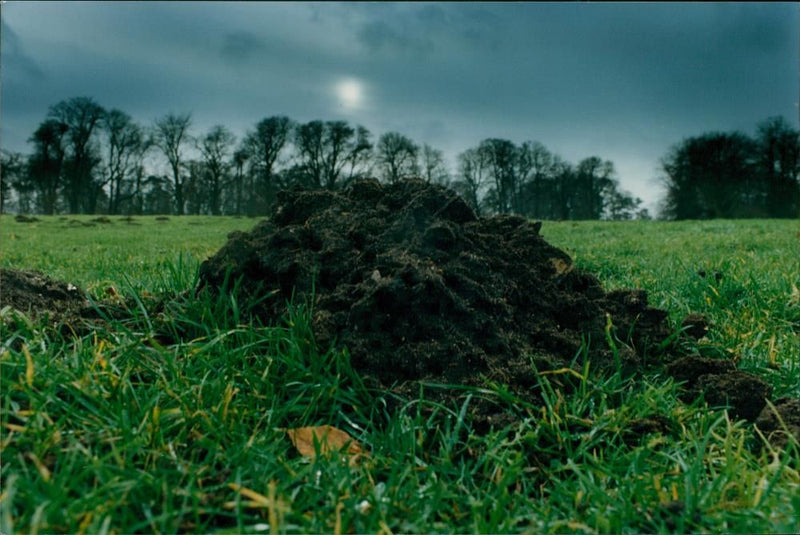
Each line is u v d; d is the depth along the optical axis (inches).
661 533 77.9
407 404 103.3
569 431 104.4
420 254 133.5
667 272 240.8
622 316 141.4
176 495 80.5
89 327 124.4
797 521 78.2
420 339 117.0
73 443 84.7
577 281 149.9
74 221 1059.9
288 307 122.8
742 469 90.2
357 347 114.2
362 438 99.3
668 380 119.4
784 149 1515.7
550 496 88.5
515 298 134.0
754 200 1598.2
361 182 162.2
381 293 119.6
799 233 451.8
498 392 106.1
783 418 107.0
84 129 1711.4
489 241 148.0
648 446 98.3
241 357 114.2
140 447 86.7
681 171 1659.7
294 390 108.6
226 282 132.1
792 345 150.2
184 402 97.6
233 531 74.2
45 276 150.7
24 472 80.4
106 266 318.3
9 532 66.1
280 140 1667.1
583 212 1800.0
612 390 113.0
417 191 154.9
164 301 139.3
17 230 854.5
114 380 100.3
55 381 95.7
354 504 78.7
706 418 109.3
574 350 124.2
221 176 1728.6
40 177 1686.8
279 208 159.0
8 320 121.3
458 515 82.5
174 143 1727.4
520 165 1752.0
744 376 118.4
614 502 83.6
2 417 90.2
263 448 92.0
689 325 147.8
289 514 76.8
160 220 1229.1
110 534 71.4
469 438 97.1
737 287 191.2
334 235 143.0
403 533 77.3
